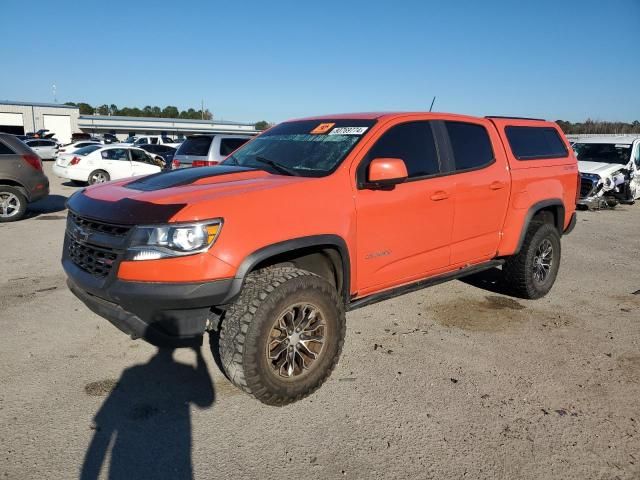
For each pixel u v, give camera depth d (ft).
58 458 8.95
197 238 9.42
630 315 16.74
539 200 17.01
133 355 13.00
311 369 10.89
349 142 12.82
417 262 13.61
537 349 13.87
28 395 10.97
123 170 57.88
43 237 27.53
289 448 9.39
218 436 9.71
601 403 11.12
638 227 35.35
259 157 13.96
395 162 11.41
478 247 15.44
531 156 17.33
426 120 14.28
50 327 14.66
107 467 8.76
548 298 18.38
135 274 9.45
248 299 10.05
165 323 9.66
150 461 8.95
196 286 9.39
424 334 14.78
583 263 24.22
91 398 10.93
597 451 9.45
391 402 11.00
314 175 12.04
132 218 9.62
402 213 12.82
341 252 11.50
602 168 43.62
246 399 11.05
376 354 13.37
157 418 10.26
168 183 11.36
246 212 10.00
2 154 31.68
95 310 10.44
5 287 18.29
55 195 47.93
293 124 15.53
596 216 40.86
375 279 12.64
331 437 9.73
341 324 11.25
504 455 9.28
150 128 239.71
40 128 208.13
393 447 9.45
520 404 11.02
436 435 9.84
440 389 11.59
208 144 35.24
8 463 8.75
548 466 9.01
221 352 10.18
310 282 10.53
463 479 8.64
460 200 14.39
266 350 10.09
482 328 15.33
